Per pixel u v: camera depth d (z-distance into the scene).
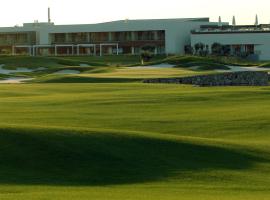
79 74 99.75
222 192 25.58
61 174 28.22
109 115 46.03
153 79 87.38
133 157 30.69
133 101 53.72
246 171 29.70
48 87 70.50
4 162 29.02
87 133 33.00
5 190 24.88
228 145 33.91
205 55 180.50
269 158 32.34
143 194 24.66
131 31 199.62
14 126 33.16
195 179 28.00
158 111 48.38
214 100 55.00
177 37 197.75
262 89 64.81
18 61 130.12
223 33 191.25
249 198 24.19
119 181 27.55
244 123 43.25
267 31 188.75
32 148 30.47
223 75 99.31
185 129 41.44
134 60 165.00
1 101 53.44
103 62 156.50
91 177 27.98
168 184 27.02
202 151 32.44
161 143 32.84
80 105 50.97
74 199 23.28
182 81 90.88
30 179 27.16
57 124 41.34
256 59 184.12
